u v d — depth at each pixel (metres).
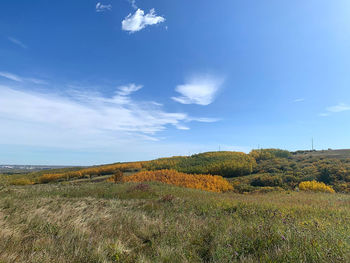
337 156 64.19
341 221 5.74
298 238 3.75
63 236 4.26
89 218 6.13
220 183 52.34
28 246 3.69
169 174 61.78
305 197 13.62
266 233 4.15
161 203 10.22
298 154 93.50
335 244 3.38
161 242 4.18
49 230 4.58
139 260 3.37
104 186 19.52
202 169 82.00
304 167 53.50
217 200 11.09
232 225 5.44
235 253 3.23
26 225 4.86
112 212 7.55
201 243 4.20
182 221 6.22
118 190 16.02
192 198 12.19
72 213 6.59
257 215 7.11
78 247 3.66
